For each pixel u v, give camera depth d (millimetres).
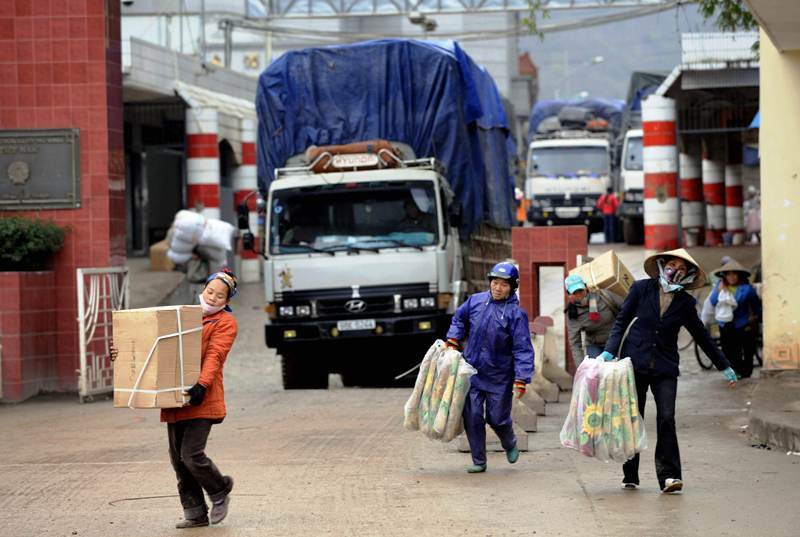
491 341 27891
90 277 46406
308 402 44031
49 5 47781
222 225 63250
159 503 25156
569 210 117562
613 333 25656
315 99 51688
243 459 30484
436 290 48125
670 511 23312
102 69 47688
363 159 49188
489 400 28047
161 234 105875
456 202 49219
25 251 46250
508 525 22250
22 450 33469
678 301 25266
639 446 24984
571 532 21578
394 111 51469
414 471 28438
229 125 94875
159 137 96438
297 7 97812
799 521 22188
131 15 102625
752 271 63250
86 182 47781
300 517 23250
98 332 46844
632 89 115000
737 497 24656
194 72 93375
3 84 47906
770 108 44594
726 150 121312
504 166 62812
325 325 48344
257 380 57250
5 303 45531
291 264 48656
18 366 45438
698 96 88188
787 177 44312
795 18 37750
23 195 47812
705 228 108688
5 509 24812
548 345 47375
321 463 29672
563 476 27672
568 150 118750
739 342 48594
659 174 87875
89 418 40719
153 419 39969
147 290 79750
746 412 39062
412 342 49031
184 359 21734
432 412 27984
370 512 23594
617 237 118188
